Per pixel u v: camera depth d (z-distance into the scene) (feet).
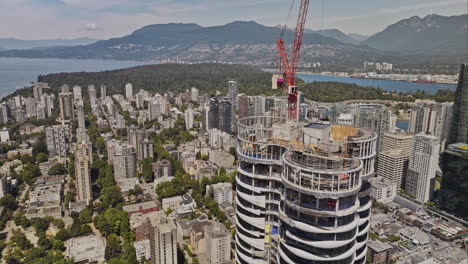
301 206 438.81
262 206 528.22
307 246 441.27
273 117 625.82
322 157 440.45
